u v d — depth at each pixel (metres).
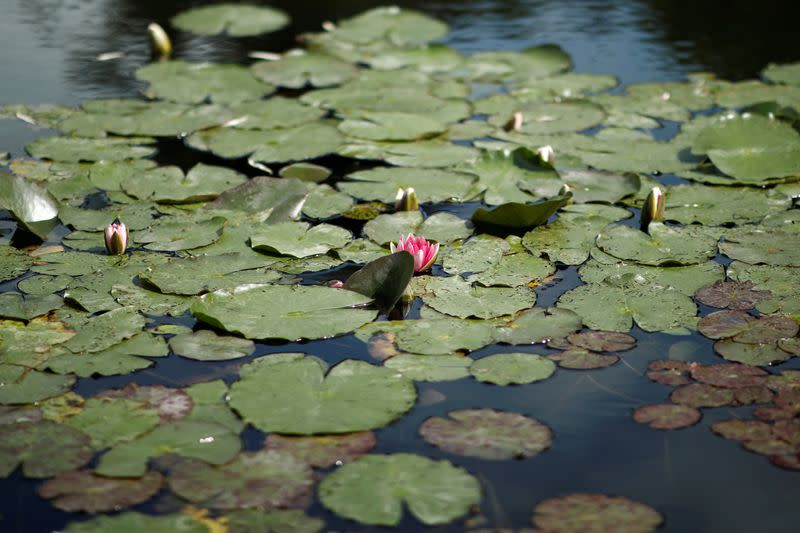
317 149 5.68
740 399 3.18
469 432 3.00
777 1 9.37
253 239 4.39
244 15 8.80
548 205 4.51
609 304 3.83
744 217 4.71
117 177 5.20
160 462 2.82
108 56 7.59
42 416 3.04
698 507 2.68
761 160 5.28
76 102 6.48
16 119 6.11
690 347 3.52
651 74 7.21
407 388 3.22
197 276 4.04
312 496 2.69
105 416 3.05
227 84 6.90
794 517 2.64
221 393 3.19
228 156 5.58
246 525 2.56
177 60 7.52
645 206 4.62
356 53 7.80
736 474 2.82
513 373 3.34
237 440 2.92
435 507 2.63
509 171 5.28
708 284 3.99
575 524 2.59
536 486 2.76
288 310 3.72
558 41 8.16
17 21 8.61
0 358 3.38
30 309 3.74
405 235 4.53
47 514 2.61
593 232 4.58
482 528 2.57
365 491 2.69
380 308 3.85
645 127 6.06
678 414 3.09
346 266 4.22
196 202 4.95
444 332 3.62
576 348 3.52
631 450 2.93
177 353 3.45
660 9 9.21
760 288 3.94
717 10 9.12
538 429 3.02
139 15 8.88
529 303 3.86
